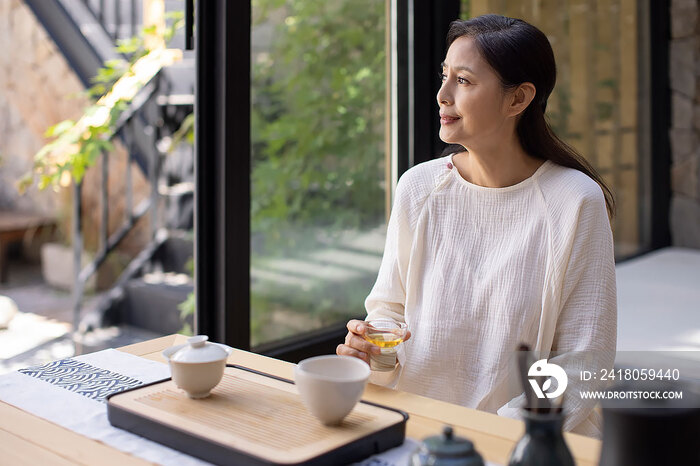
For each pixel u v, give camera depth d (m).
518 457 0.81
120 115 3.76
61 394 1.24
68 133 3.65
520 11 3.38
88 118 3.62
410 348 1.52
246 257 2.38
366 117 2.83
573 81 3.87
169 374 1.35
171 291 3.92
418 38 2.91
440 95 1.48
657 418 0.76
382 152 2.90
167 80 4.07
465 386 1.48
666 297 3.29
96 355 1.46
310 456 0.92
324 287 2.75
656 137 4.51
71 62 4.18
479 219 1.53
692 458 0.76
